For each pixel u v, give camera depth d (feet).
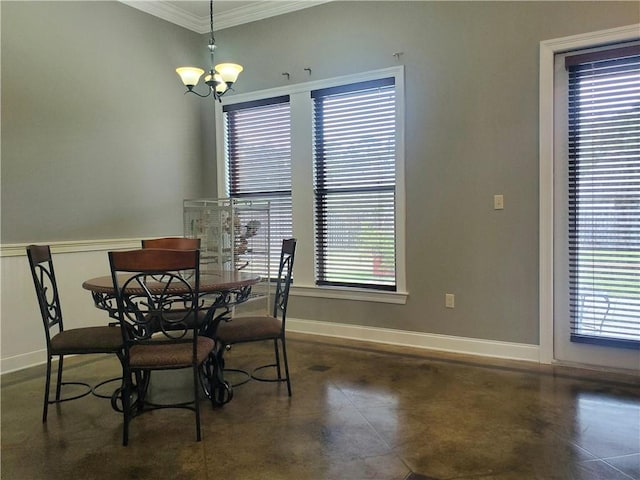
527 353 11.11
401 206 12.51
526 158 10.91
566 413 8.20
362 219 13.33
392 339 12.87
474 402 8.73
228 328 9.18
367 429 7.70
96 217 12.69
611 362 10.38
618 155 10.07
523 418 8.02
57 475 6.45
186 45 15.33
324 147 13.83
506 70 11.03
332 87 13.46
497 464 6.57
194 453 7.01
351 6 13.03
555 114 10.62
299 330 14.38
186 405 8.61
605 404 8.57
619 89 10.01
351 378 10.16
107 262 12.91
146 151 14.10
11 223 10.83
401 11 12.30
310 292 14.14
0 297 10.62
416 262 12.42
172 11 14.44
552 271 10.80
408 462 6.66
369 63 12.84
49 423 8.11
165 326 8.89
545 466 6.50
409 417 8.13
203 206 14.87
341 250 13.73
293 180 14.35
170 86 14.83
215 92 11.07
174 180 15.02
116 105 13.19
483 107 11.34
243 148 15.40
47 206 11.54
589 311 10.51
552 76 10.55
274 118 14.75
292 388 9.62
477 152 11.47
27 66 11.07
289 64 14.17
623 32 9.79
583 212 10.45
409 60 12.25
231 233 14.08
